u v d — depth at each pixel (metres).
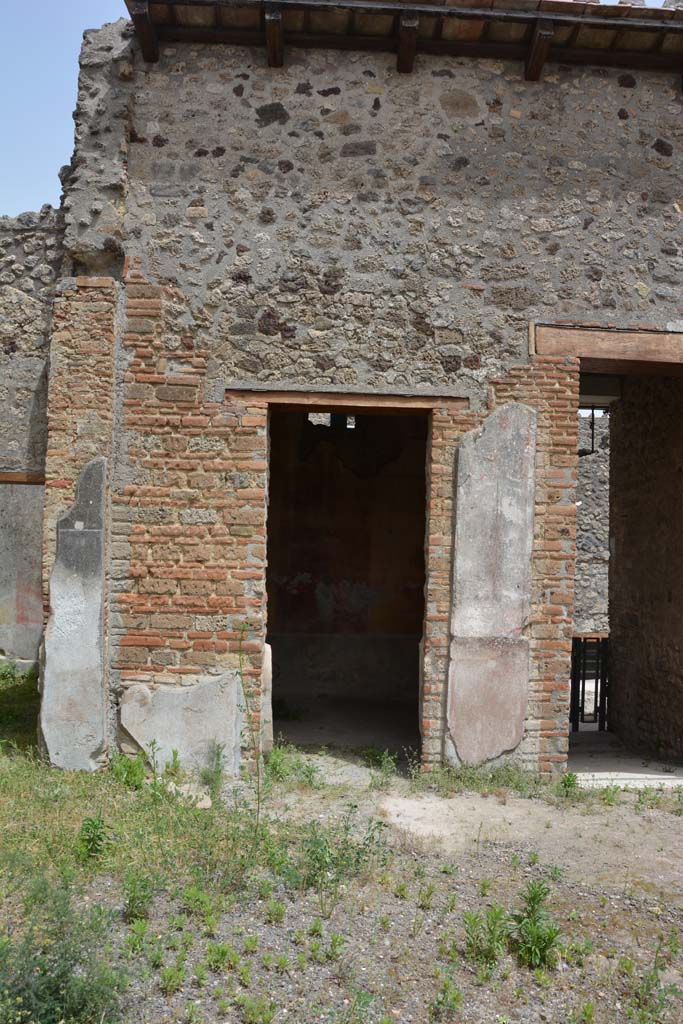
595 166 6.13
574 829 5.13
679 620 7.50
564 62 6.14
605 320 6.08
